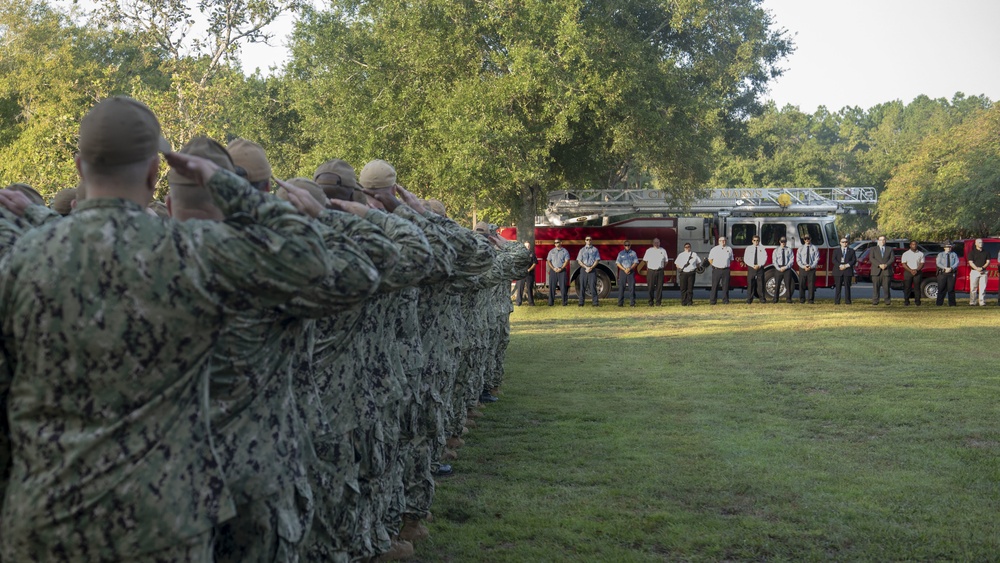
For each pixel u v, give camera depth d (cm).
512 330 1827
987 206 4047
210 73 2188
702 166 2816
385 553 513
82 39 3838
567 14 2416
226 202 254
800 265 2522
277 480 302
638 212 2947
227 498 254
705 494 655
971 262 2417
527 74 2377
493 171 2434
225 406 291
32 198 425
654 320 2033
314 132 2898
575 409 978
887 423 891
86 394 236
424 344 586
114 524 236
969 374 1196
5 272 239
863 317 2061
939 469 719
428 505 567
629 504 634
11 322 239
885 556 532
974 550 541
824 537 564
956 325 1856
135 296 236
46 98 3231
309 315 289
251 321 287
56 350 234
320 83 2697
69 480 235
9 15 3644
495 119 2470
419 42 2581
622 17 2823
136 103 254
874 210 4666
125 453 238
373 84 2666
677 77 2694
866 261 3183
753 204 2922
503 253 1017
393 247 354
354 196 471
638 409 975
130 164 247
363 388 433
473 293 774
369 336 464
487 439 834
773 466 729
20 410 240
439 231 494
